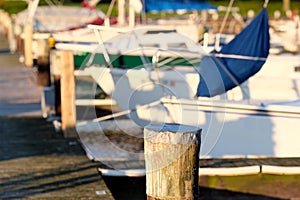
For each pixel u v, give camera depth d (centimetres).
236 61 961
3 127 1107
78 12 2241
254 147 882
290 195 830
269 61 1153
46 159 875
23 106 1351
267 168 829
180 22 1695
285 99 1038
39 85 1370
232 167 831
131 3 1411
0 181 766
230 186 828
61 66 1018
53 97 1215
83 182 767
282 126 878
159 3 1577
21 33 2369
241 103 877
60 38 1433
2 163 852
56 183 762
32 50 1841
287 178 829
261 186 827
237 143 880
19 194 716
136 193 823
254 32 998
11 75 1834
